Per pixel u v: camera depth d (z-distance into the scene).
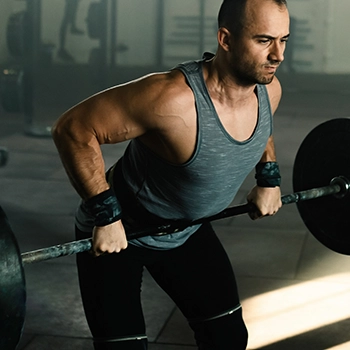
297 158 2.92
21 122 8.41
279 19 2.03
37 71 8.48
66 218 5.10
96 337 2.30
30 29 7.79
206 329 2.44
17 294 1.90
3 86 7.62
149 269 2.49
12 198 5.55
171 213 2.33
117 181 2.36
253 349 3.24
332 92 10.52
